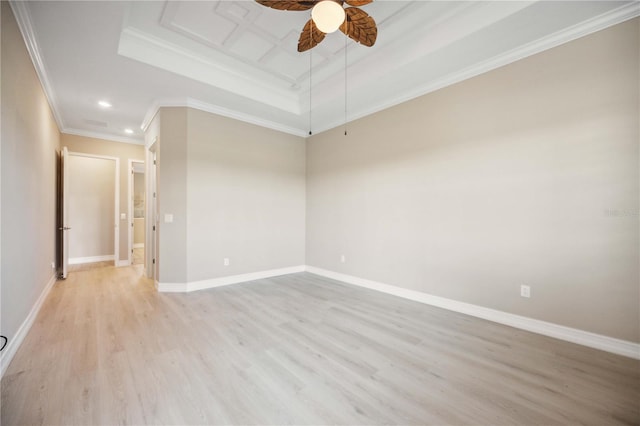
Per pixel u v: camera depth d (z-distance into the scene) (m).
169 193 3.90
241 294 3.81
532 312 2.63
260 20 2.69
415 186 3.59
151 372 1.93
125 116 4.45
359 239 4.33
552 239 2.53
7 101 2.03
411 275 3.63
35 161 2.90
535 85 2.62
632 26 2.16
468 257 3.08
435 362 2.09
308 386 1.79
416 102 3.58
